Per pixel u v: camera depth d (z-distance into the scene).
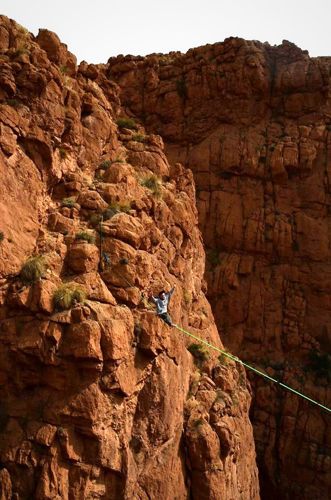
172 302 22.67
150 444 19.80
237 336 38.38
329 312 38.22
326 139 41.12
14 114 21.27
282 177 40.62
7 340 18.42
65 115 23.78
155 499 19.38
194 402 22.45
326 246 39.31
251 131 42.34
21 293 18.66
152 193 25.20
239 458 24.25
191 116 43.47
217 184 41.28
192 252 27.48
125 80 45.00
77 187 23.02
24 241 20.28
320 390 36.03
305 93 42.34
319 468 33.78
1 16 23.89
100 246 20.77
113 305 19.67
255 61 42.56
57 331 18.20
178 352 21.84
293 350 37.84
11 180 20.69
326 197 40.16
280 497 34.25
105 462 17.98
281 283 39.12
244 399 26.66
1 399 18.31
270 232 39.81
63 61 25.56
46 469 17.05
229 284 39.22
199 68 43.72
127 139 28.25
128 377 19.27
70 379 18.14
